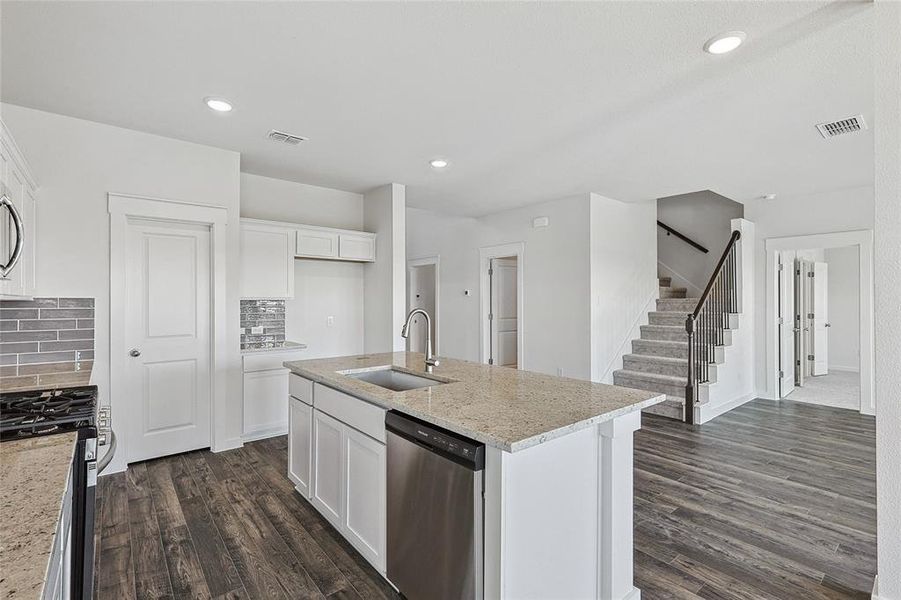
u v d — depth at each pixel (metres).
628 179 4.64
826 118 3.08
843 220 5.08
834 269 7.91
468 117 3.11
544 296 5.78
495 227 6.43
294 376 2.99
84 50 2.28
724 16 1.98
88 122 3.19
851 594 1.97
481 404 1.92
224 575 2.12
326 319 5.03
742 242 5.50
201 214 3.65
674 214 7.22
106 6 1.93
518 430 1.55
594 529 1.83
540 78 2.56
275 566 2.19
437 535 1.72
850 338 7.75
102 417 1.83
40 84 2.65
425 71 2.49
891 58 1.68
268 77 2.56
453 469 1.64
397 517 1.93
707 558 2.24
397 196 4.89
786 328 5.96
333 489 2.46
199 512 2.72
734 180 4.68
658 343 5.68
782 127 3.24
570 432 1.62
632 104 2.88
